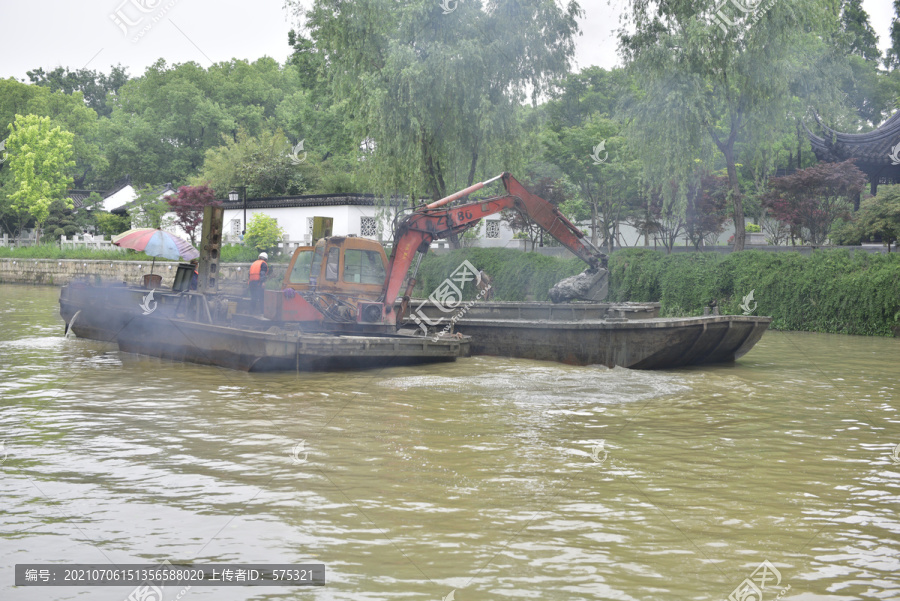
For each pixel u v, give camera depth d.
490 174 28.48
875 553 5.35
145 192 49.59
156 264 41.84
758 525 5.90
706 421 9.88
